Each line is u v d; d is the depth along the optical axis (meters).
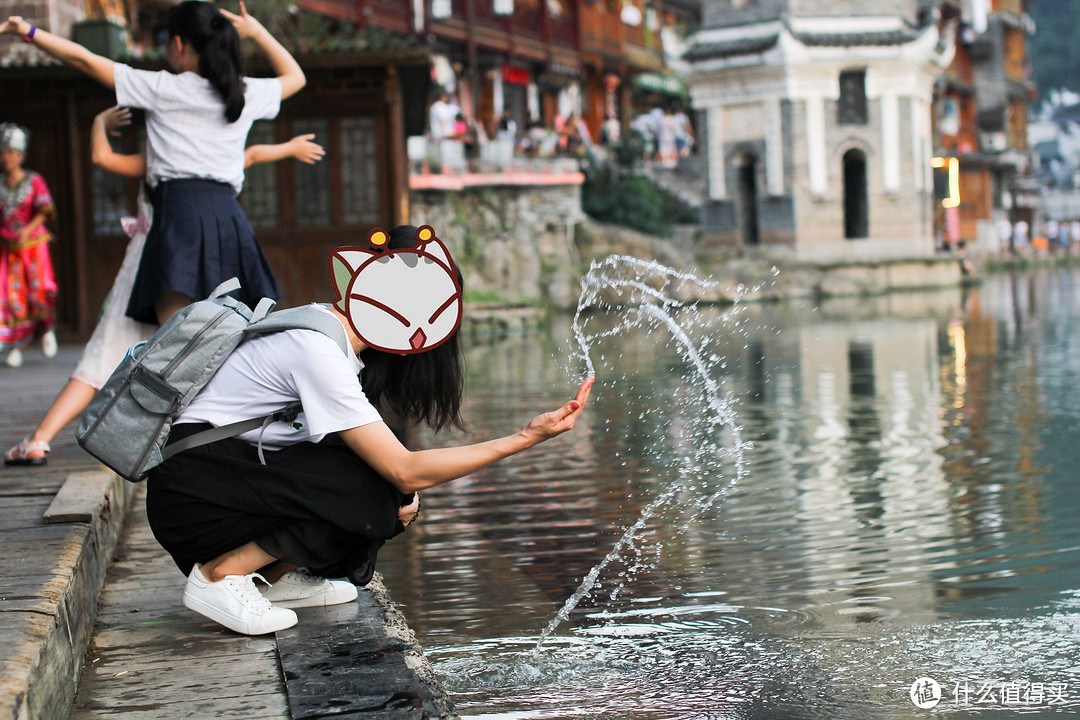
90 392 4.51
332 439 2.87
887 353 13.44
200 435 2.84
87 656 2.79
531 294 24.66
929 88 34.88
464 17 29.88
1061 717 2.76
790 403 9.09
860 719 2.78
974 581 3.96
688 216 35.16
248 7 14.94
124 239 10.64
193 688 2.54
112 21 10.63
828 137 33.12
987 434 7.25
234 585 2.92
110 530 3.88
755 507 5.29
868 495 5.48
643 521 5.05
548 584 4.07
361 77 10.80
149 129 4.23
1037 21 81.56
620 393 9.99
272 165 10.93
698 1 44.44
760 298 28.83
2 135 8.08
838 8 33.19
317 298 11.02
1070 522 4.78
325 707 2.37
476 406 9.27
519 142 29.42
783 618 3.61
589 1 36.78
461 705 2.92
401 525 3.08
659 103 43.06
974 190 47.94
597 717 2.82
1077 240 61.78
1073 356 12.45
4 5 11.48
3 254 8.28
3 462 4.53
